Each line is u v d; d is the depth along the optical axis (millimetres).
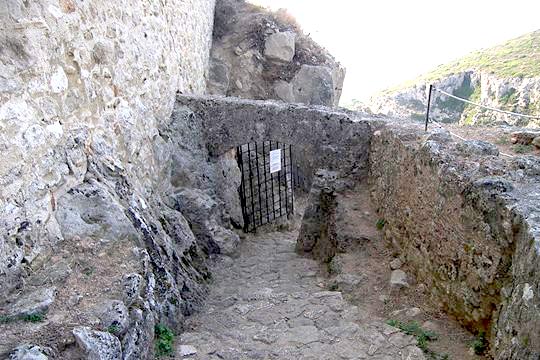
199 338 3348
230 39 10766
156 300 3297
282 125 6191
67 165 3287
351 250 4941
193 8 7699
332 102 11086
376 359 3010
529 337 2145
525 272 2326
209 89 9703
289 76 10727
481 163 3328
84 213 3287
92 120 3754
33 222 2818
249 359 3086
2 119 2578
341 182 5922
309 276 5258
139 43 4855
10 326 2314
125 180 3973
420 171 3910
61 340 2223
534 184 2941
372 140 5746
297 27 11516
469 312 3041
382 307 3838
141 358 2650
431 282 3635
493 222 2756
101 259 3049
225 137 6398
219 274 5391
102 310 2508
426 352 3012
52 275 2771
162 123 5660
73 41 3436
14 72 2709
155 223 4121
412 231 4066
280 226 8273
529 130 5250
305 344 3301
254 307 4070
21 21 2779
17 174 2691
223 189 6926
